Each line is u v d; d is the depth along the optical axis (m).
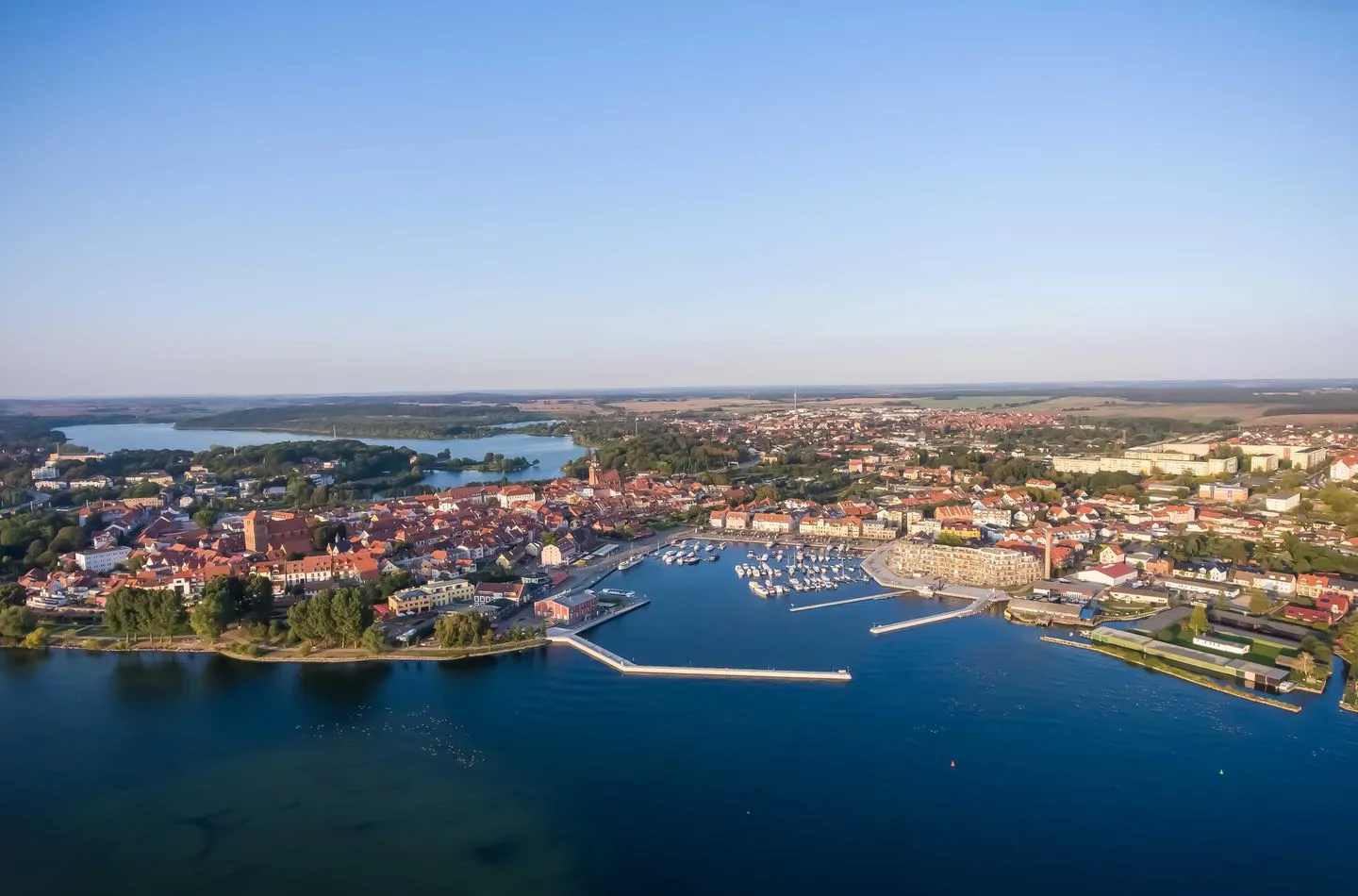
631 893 167.12
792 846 182.00
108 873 173.62
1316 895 165.25
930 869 174.12
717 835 186.25
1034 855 178.12
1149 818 190.75
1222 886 168.00
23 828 189.50
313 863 176.50
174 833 187.75
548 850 181.00
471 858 178.25
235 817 193.62
